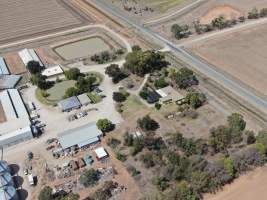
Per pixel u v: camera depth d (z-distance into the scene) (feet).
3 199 334.85
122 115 465.88
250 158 380.37
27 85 535.60
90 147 418.10
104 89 518.37
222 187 360.48
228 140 405.59
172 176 364.38
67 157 405.18
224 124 440.45
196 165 369.30
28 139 433.89
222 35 651.66
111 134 435.53
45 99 502.79
